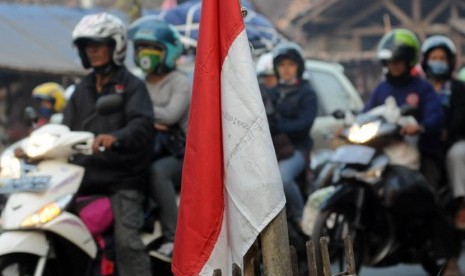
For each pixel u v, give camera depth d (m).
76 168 9.37
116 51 9.86
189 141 6.59
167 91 10.69
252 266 6.56
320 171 15.40
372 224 11.33
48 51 25.92
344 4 40.56
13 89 28.12
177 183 10.29
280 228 6.38
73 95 10.22
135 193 9.76
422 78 12.30
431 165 12.30
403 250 11.54
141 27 10.77
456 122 12.64
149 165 9.93
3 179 9.19
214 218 6.51
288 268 6.39
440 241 11.64
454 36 40.25
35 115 10.83
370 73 41.28
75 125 10.17
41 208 9.05
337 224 11.55
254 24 18.19
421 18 41.31
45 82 28.28
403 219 11.30
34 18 27.34
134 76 10.04
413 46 12.10
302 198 12.12
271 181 6.35
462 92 12.80
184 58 18.36
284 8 46.34
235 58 6.49
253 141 6.39
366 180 11.01
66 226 9.12
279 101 12.62
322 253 6.67
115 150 9.61
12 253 8.99
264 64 13.81
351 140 11.24
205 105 6.54
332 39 41.75
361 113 11.69
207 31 6.57
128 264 9.60
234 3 6.53
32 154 9.30
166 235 10.02
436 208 11.41
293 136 12.55
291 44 12.66
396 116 11.26
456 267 11.91
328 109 19.97
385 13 41.41
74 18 27.91
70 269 9.46
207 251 6.52
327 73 20.59
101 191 9.73
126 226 9.61
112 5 38.56
